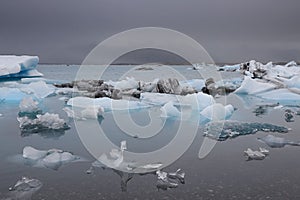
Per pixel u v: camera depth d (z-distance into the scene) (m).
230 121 6.90
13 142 5.29
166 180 3.52
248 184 3.41
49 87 13.09
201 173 3.78
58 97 11.70
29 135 5.79
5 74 19.69
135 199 3.04
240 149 4.85
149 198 3.06
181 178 3.58
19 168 3.94
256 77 16.83
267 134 5.87
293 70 17.58
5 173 3.77
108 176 3.65
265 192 3.19
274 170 3.87
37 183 3.43
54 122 6.38
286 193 3.17
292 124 7.04
